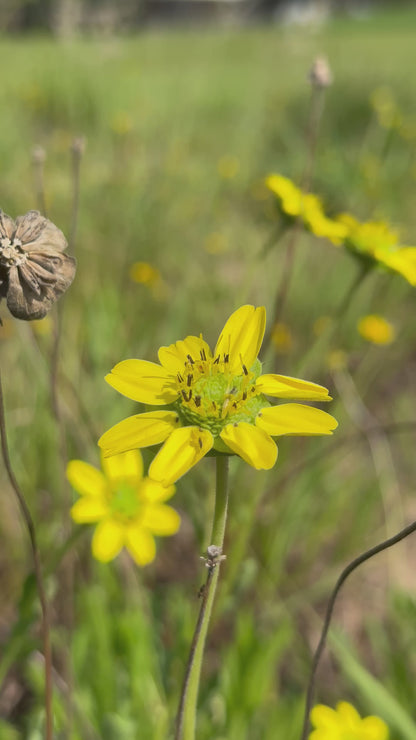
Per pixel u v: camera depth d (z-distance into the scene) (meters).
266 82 1.59
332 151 0.96
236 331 0.23
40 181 0.31
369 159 0.96
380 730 0.28
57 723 0.30
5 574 0.39
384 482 0.50
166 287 0.62
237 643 0.33
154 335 0.55
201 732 0.32
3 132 1.01
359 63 1.83
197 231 0.80
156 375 0.22
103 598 0.35
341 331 0.62
